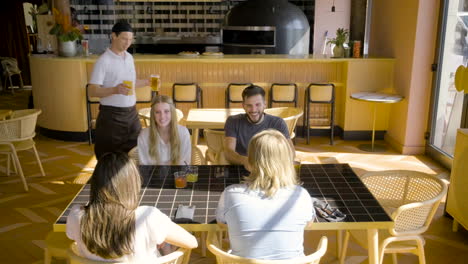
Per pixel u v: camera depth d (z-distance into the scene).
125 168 1.74
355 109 6.24
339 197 2.41
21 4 10.29
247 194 1.93
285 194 1.94
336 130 6.58
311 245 3.37
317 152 5.80
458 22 4.84
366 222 2.11
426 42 5.34
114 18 10.20
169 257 1.84
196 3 10.28
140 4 10.23
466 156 3.39
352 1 7.28
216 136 3.68
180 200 2.37
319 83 6.29
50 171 5.03
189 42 10.31
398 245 2.54
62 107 6.21
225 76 6.38
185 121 4.62
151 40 10.27
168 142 3.16
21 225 3.71
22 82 10.41
